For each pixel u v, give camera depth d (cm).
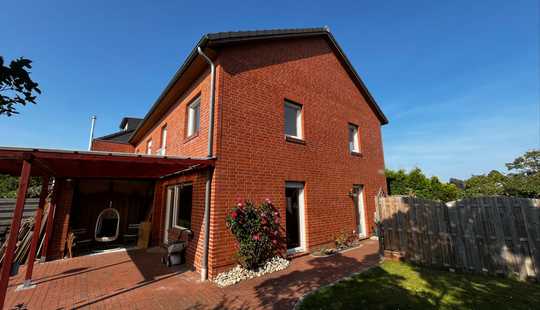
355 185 1162
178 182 875
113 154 500
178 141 973
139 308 469
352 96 1273
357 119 1273
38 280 637
